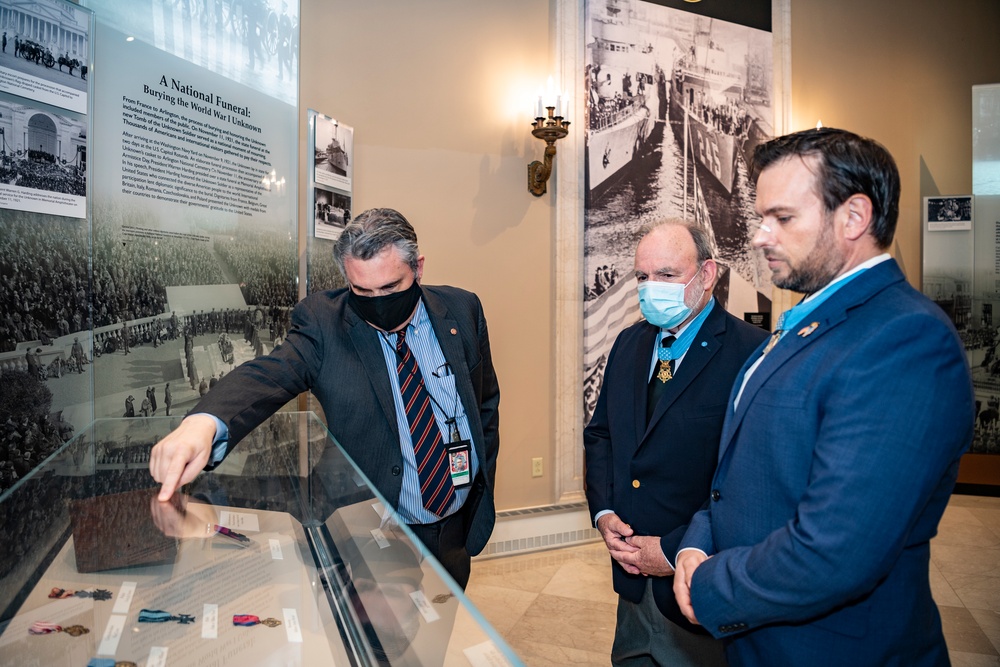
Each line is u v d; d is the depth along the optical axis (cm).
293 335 149
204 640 58
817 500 83
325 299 157
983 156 485
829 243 94
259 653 56
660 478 152
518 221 367
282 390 133
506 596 309
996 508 445
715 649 147
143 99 215
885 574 81
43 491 95
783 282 99
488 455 176
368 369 145
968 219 484
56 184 189
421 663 50
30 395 182
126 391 211
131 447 121
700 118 416
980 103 484
